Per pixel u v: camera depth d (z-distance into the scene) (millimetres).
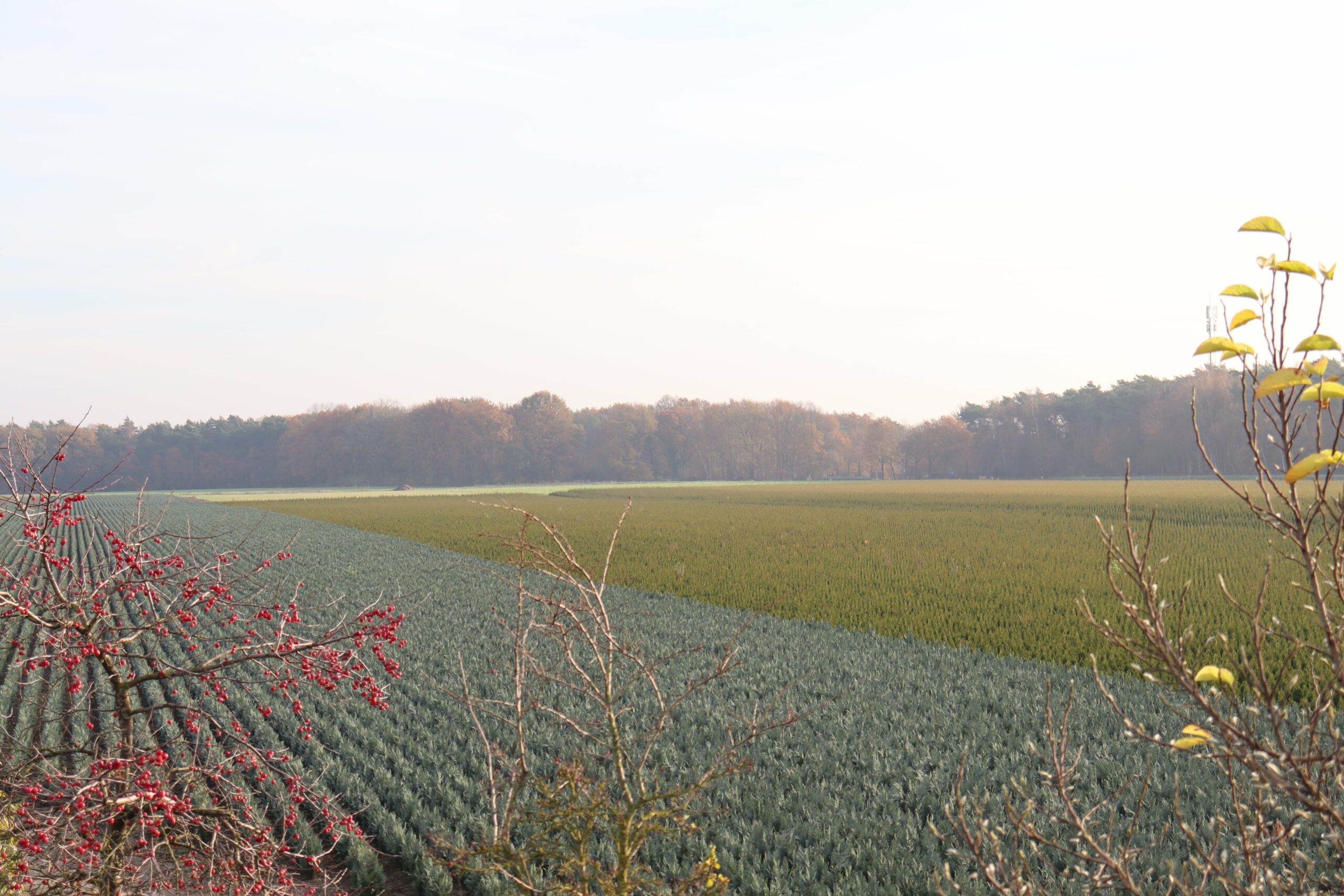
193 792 8336
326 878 6945
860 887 7316
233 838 6113
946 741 10656
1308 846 6605
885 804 8891
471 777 9992
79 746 5898
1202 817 7852
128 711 5922
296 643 6562
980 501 63188
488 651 15945
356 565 30656
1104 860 3332
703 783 4801
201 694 12648
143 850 5910
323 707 12617
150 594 6465
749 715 11688
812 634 17656
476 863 7602
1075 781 8859
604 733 7598
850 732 11031
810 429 162625
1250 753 2604
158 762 5742
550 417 158625
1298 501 2430
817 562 29781
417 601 21938
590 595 5414
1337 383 2295
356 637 6574
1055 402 142375
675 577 26484
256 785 9633
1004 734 10797
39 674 13352
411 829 8875
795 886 7523
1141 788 8773
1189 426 106250
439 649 16266
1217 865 3096
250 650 6602
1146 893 6375
